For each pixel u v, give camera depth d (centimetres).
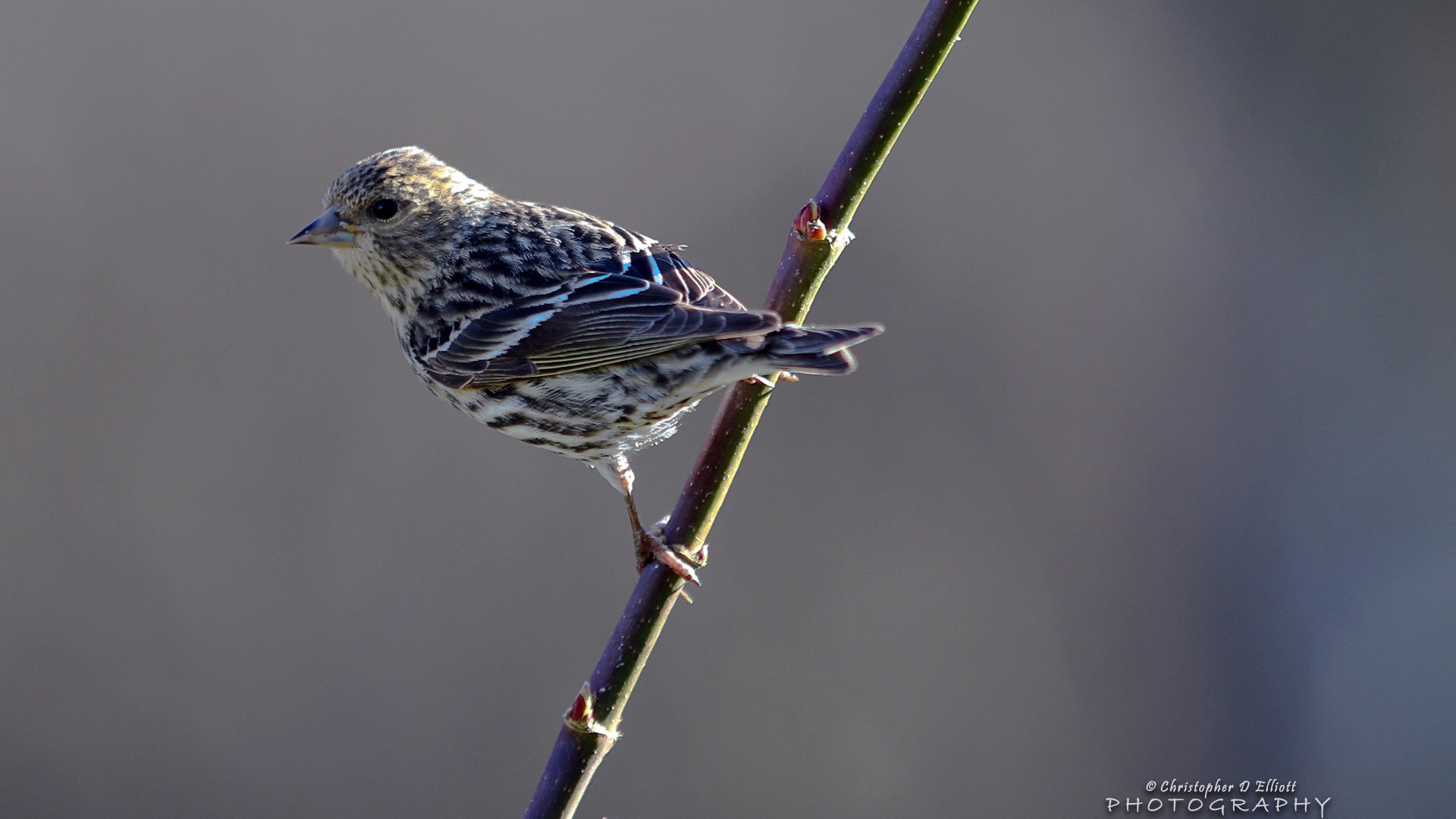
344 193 840
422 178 834
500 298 798
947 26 612
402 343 859
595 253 807
